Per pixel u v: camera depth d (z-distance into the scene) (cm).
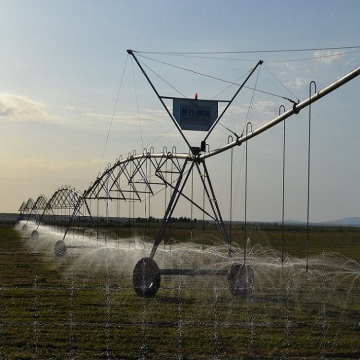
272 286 2289
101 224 7781
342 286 2359
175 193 2344
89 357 1231
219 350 1305
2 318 1608
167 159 2848
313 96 1648
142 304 1853
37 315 1659
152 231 7219
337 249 5034
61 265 3172
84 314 1678
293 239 6856
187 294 2045
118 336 1403
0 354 1238
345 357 1291
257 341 1384
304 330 1516
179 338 1373
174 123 2377
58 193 6322
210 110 2386
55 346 1310
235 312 1734
